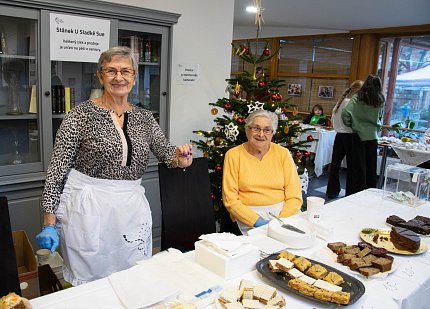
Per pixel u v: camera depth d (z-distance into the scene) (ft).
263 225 5.97
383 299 3.90
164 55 9.16
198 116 11.48
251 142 6.83
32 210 7.82
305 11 15.88
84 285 3.79
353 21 16.61
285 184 7.04
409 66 18.20
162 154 5.86
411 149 14.08
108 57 5.07
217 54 11.57
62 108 7.96
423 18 14.83
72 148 5.02
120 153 5.19
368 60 18.80
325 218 6.37
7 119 7.57
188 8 10.54
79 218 5.22
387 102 19.21
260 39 24.09
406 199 7.40
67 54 7.55
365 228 5.81
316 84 21.75
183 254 4.62
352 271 4.46
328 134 17.61
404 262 4.84
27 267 6.51
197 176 6.49
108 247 5.44
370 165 14.15
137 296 3.55
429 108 17.78
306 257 4.79
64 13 7.34
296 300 3.74
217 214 9.06
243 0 15.20
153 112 9.59
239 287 3.82
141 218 5.70
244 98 9.86
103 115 5.16
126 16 8.16
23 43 7.38
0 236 3.87
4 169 7.39
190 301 3.59
